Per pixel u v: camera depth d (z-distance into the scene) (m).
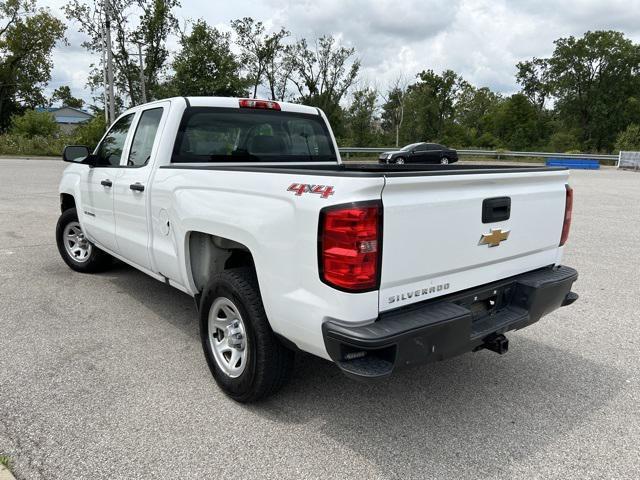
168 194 3.64
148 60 40.12
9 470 2.45
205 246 3.56
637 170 29.02
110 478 2.45
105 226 4.86
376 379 2.38
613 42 65.00
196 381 3.45
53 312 4.71
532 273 3.41
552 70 70.56
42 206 11.21
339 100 52.53
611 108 65.88
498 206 2.96
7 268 6.17
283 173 2.70
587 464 2.63
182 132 3.98
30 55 58.47
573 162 31.17
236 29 48.34
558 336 4.38
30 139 38.62
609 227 9.66
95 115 39.94
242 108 4.32
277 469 2.56
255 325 2.91
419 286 2.65
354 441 2.81
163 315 4.68
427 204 2.57
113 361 3.72
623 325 4.62
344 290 2.39
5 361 3.68
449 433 2.91
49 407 3.07
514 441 2.84
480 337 2.81
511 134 72.75
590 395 3.37
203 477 2.48
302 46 50.34
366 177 2.33
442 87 67.31
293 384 3.44
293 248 2.60
